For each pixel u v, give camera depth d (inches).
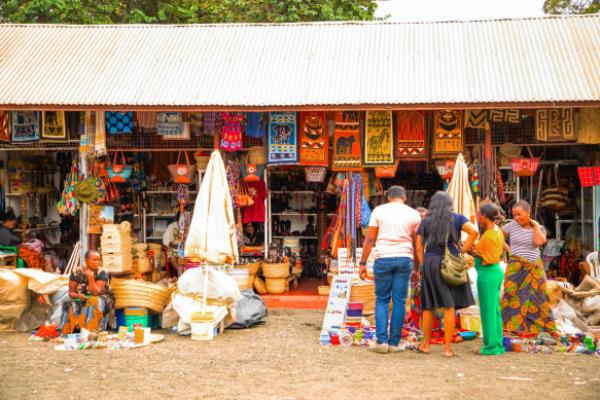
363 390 222.1
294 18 788.0
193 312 321.4
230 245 349.7
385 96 373.7
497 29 441.7
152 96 384.5
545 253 482.9
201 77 406.3
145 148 433.4
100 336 305.1
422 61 411.5
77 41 451.2
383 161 401.1
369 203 485.1
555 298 337.4
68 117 415.8
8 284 331.6
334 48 437.1
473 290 325.1
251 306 359.3
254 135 411.2
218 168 352.8
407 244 283.0
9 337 323.6
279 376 242.8
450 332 274.1
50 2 722.2
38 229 504.1
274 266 425.7
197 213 345.4
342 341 300.2
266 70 413.4
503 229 307.3
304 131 408.8
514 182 470.9
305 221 518.3
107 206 428.1
